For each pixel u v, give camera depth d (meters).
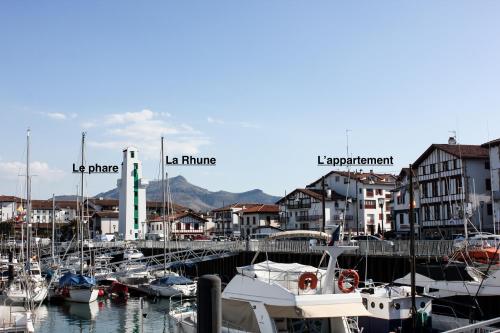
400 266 46.69
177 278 51.16
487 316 28.94
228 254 64.50
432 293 30.39
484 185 71.69
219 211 134.62
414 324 24.55
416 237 72.25
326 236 22.02
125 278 54.91
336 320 18.69
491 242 37.78
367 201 99.06
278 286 18.55
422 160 77.88
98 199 158.62
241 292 20.06
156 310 44.09
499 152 67.06
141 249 88.00
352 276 19.33
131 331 36.06
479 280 29.69
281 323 19.00
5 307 25.16
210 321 7.43
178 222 132.00
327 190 101.75
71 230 125.06
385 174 107.44
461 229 68.50
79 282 47.75
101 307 45.84
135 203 112.50
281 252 59.69
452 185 72.38
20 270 45.06
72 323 39.06
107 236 108.62
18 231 113.44
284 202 105.56
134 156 113.62
